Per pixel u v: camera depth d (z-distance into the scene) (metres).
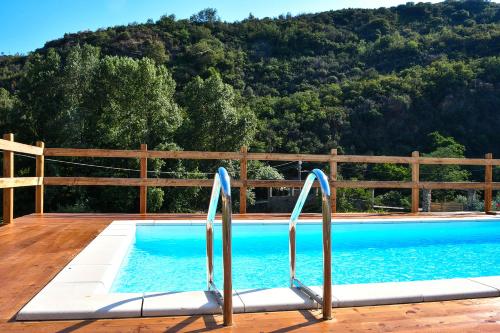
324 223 2.23
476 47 49.41
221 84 27.19
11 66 49.09
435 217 6.66
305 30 59.41
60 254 3.61
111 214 6.60
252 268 4.36
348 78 49.25
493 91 40.88
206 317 2.18
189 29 58.94
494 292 2.58
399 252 5.30
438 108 40.50
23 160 22.70
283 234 5.77
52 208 23.00
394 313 2.27
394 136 38.72
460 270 4.42
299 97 41.81
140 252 5.05
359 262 4.75
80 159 22.62
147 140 24.92
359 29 62.56
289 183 6.90
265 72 51.09
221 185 2.17
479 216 6.91
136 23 59.69
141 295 2.41
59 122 24.47
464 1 64.62
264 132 34.16
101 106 26.06
